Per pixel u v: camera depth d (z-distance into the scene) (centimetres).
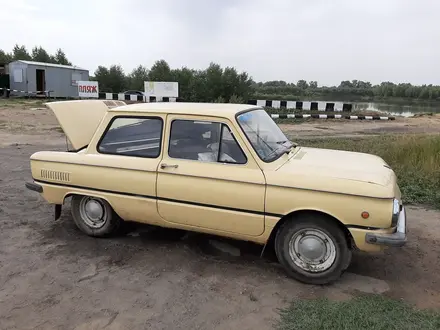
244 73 2964
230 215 395
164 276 397
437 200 640
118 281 388
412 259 442
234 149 396
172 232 507
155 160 427
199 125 411
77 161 464
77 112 518
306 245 382
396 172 762
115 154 452
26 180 757
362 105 4338
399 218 383
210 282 385
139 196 434
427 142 913
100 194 457
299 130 1683
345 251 371
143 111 438
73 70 3369
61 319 328
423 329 310
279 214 378
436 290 378
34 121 1825
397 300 357
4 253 446
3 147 1143
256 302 352
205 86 2941
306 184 367
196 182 404
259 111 477
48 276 397
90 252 451
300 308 340
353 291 373
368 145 1034
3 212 577
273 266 420
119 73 4553
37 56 5334
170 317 331
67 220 548
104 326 319
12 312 337
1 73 3359
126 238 489
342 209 358
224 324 321
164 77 3516
